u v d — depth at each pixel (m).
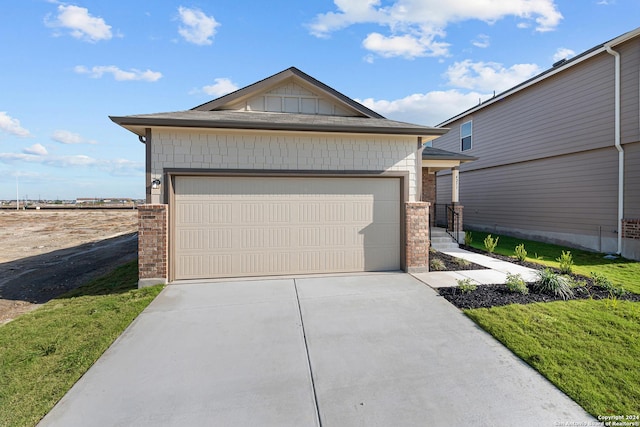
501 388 2.96
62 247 14.56
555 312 4.59
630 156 9.08
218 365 3.40
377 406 2.73
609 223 9.62
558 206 11.33
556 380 3.03
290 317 4.66
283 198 6.87
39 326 4.48
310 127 6.29
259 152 6.64
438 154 11.13
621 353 3.46
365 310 4.91
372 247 7.23
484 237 13.41
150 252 6.18
